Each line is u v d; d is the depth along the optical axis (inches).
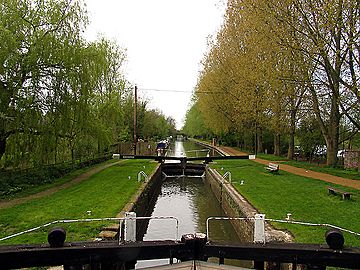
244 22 1028.5
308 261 203.8
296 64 725.3
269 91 923.4
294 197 504.7
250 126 1514.5
